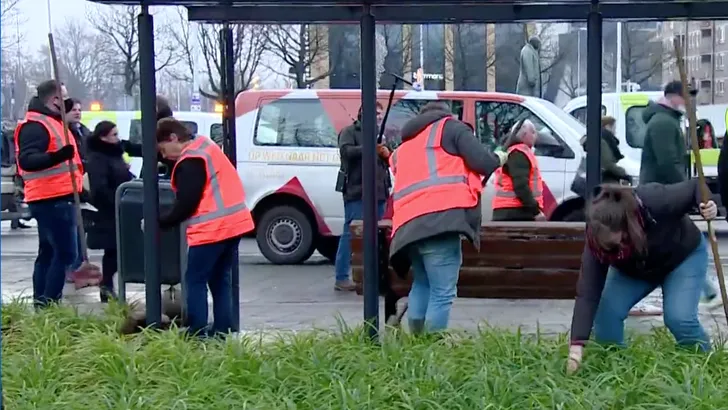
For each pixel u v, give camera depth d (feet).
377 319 20.48
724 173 21.80
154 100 21.62
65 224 26.86
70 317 23.16
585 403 15.49
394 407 15.72
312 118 41.75
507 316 27.14
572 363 17.15
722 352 17.70
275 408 15.67
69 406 16.12
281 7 23.56
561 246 22.98
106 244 29.43
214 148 22.11
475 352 18.01
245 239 51.98
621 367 17.02
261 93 42.22
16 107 92.48
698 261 17.88
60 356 18.95
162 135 22.13
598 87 22.03
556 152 39.63
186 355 18.65
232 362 18.06
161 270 23.54
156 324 21.97
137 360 18.30
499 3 22.67
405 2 21.15
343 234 33.53
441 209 20.26
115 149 29.66
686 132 42.39
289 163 41.60
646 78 99.91
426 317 20.63
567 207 39.52
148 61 21.48
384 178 31.86
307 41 90.94
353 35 91.71
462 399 15.85
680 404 15.46
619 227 16.67
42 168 26.27
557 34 96.17
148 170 21.75
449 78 96.17
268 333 20.76
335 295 32.89
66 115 27.71
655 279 18.06
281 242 41.81
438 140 20.65
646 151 27.68
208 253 21.90
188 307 22.17
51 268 26.99
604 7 23.72
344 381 16.90
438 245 20.48
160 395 16.48
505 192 29.22
